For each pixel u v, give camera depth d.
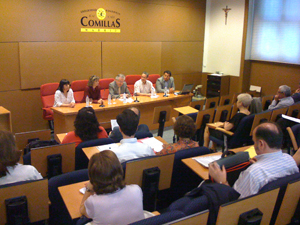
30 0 4.86
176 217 1.22
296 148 2.77
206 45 7.91
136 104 4.79
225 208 1.25
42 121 5.39
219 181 1.61
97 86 5.03
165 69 7.06
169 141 4.88
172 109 5.59
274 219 1.61
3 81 4.82
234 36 7.18
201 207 1.34
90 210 1.34
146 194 1.91
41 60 5.12
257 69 7.04
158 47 6.75
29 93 5.13
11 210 1.47
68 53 5.42
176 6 6.92
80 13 5.46
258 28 6.77
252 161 1.74
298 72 6.12
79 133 2.53
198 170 1.95
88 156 2.15
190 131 2.28
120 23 6.05
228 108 4.19
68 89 4.62
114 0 5.86
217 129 3.59
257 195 1.33
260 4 6.62
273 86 6.71
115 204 1.34
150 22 6.53
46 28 5.12
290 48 6.16
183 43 7.30
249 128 3.46
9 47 4.78
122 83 5.12
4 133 1.67
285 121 3.34
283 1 6.12
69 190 1.74
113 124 3.34
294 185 1.47
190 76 7.72
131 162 1.78
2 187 1.46
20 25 4.83
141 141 2.68
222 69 7.64
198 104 4.64
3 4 4.61
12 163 1.66
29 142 2.78
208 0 7.61
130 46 6.25
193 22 7.39
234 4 7.03
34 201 1.58
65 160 2.25
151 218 1.19
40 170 2.18
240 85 7.20
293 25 6.00
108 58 5.97
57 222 1.93
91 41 5.70
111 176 1.34
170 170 2.00
